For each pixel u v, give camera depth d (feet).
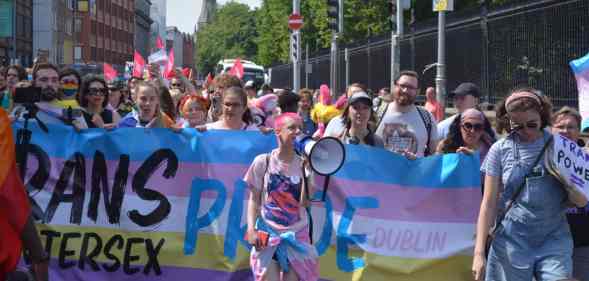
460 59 50.47
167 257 19.92
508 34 42.55
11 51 175.32
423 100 58.49
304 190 16.87
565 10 36.35
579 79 21.62
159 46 48.24
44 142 20.47
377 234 19.36
